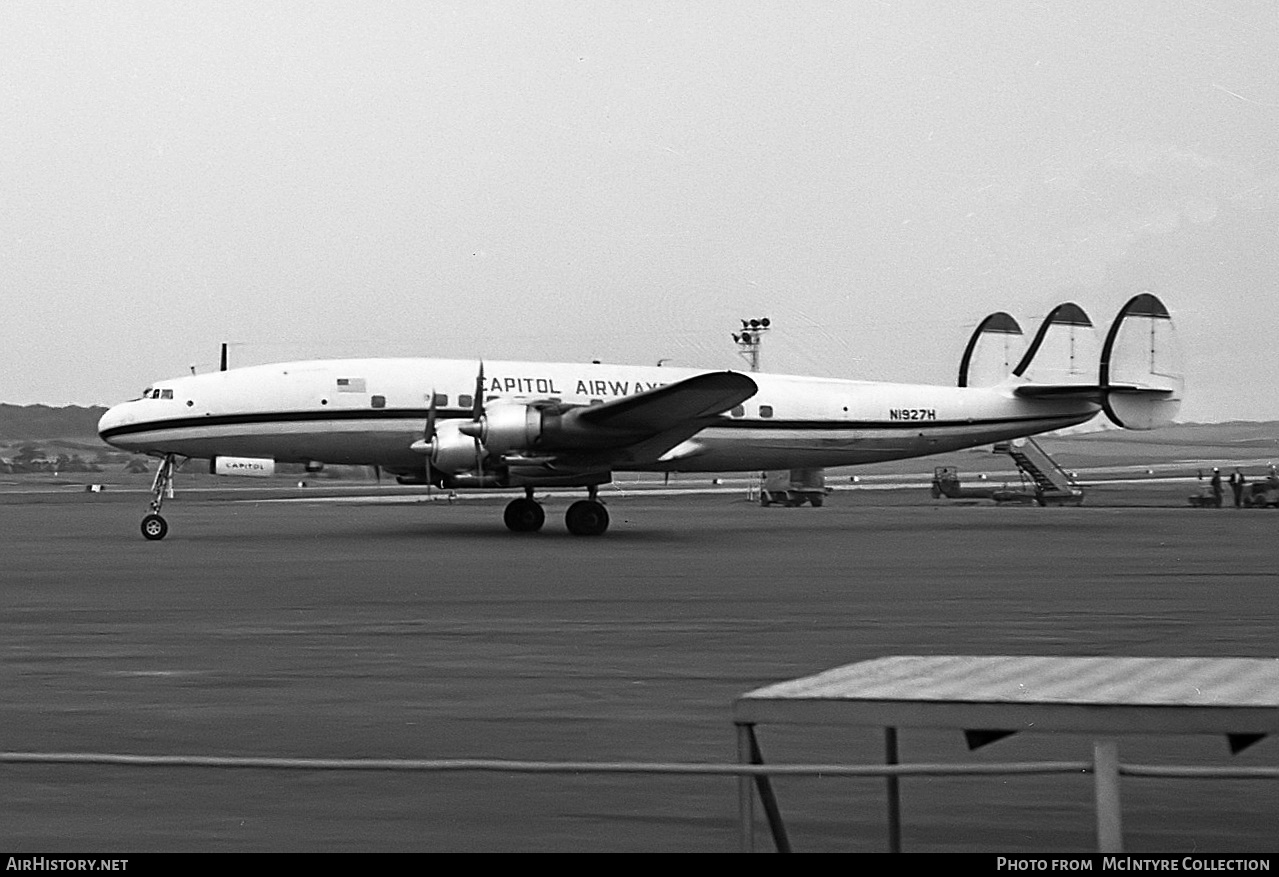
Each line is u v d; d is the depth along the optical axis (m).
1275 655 28.98
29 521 97.50
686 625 34.75
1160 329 93.62
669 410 68.06
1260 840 15.23
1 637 32.44
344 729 21.31
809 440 83.12
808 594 42.84
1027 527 89.06
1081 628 34.12
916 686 10.98
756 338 140.75
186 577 48.72
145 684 25.66
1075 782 18.00
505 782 17.97
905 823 16.03
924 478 193.25
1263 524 93.62
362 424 73.38
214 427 72.19
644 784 17.88
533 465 70.75
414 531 79.62
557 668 27.64
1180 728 9.88
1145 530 85.44
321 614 37.16
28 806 16.72
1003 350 93.25
